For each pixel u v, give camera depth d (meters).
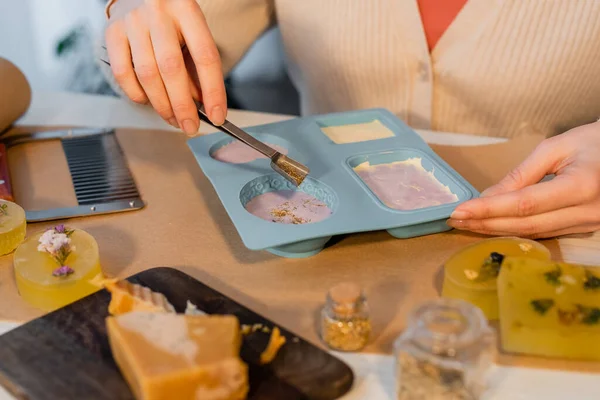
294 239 0.73
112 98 1.20
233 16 1.22
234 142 0.96
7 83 1.01
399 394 0.58
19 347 0.61
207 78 0.82
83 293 0.70
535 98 1.18
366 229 0.75
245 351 0.61
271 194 0.86
